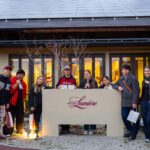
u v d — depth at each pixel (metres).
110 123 10.44
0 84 10.09
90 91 10.51
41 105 10.65
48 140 9.88
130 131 10.01
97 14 17.42
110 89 10.45
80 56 16.55
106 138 10.12
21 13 18.22
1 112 10.23
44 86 11.81
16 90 10.68
